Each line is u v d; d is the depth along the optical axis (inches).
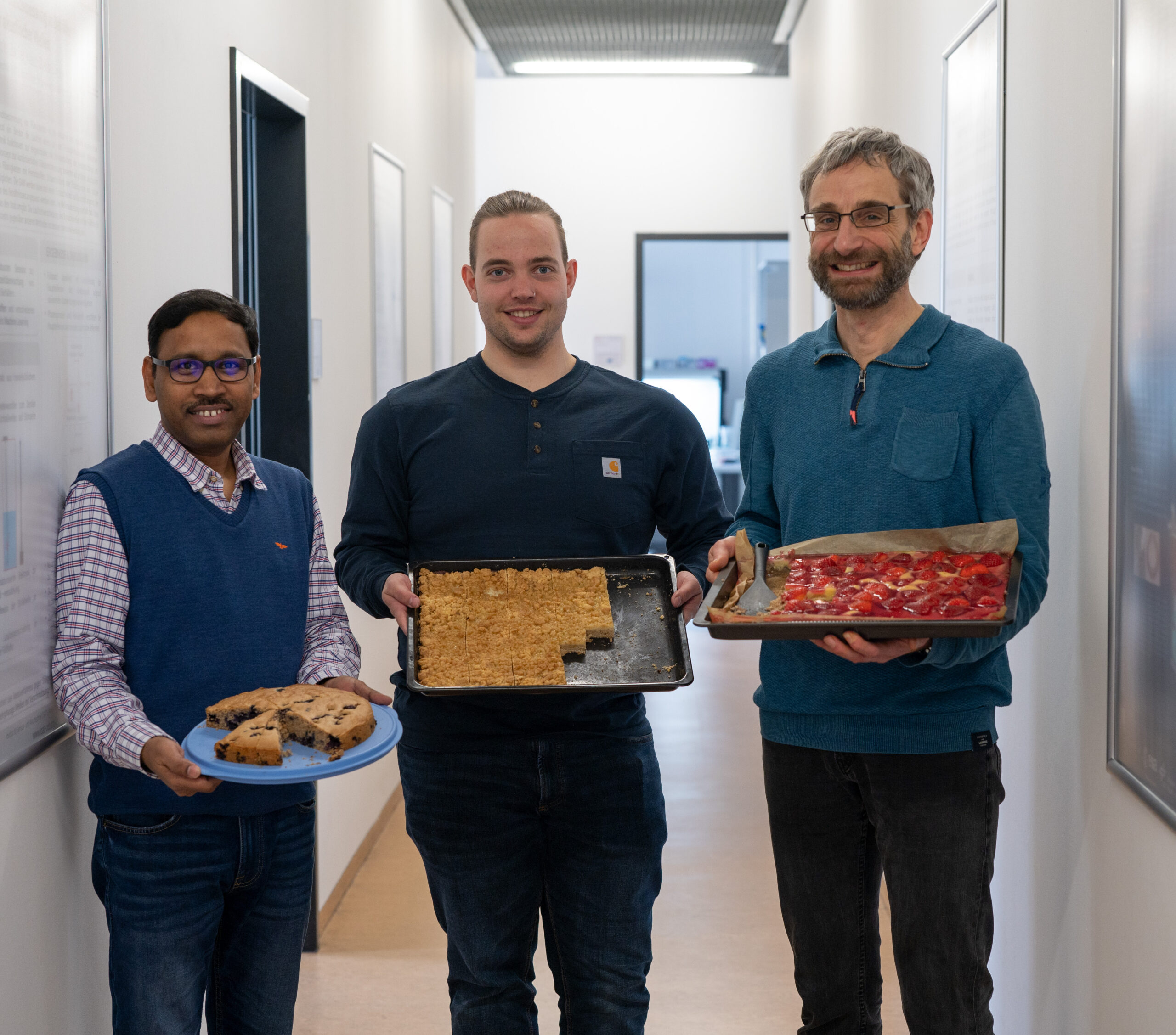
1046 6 80.1
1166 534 58.9
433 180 203.0
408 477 76.7
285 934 69.5
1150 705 61.4
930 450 67.2
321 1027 104.3
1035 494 65.9
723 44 280.8
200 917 65.6
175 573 65.1
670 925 125.9
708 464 81.4
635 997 74.4
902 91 130.3
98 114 71.1
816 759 72.2
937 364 68.2
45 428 64.4
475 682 65.2
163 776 58.5
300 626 70.7
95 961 73.2
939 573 63.7
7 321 59.7
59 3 65.6
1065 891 77.6
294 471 74.7
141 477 65.6
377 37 156.5
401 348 173.0
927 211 70.1
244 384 66.9
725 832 153.2
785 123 316.8
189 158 89.4
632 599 72.6
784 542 72.9
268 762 59.0
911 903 68.2
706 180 318.3
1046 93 80.0
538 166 318.7
